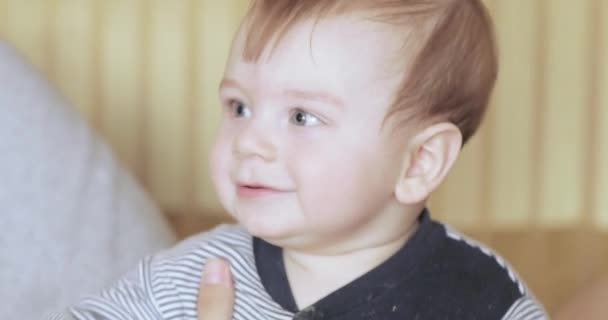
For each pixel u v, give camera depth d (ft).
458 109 3.86
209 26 8.53
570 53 8.74
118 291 4.09
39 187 5.25
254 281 3.89
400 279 3.76
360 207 3.63
